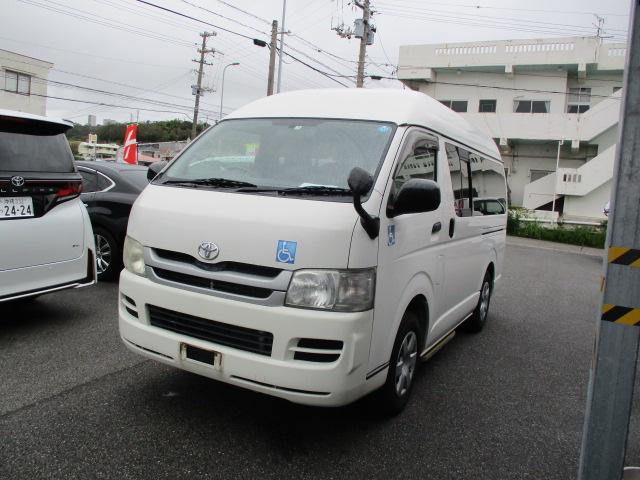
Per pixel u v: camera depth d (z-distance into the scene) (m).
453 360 5.19
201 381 4.06
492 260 6.07
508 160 26.78
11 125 4.63
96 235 6.86
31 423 3.28
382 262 3.13
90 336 4.90
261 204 3.11
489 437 3.59
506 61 25.05
